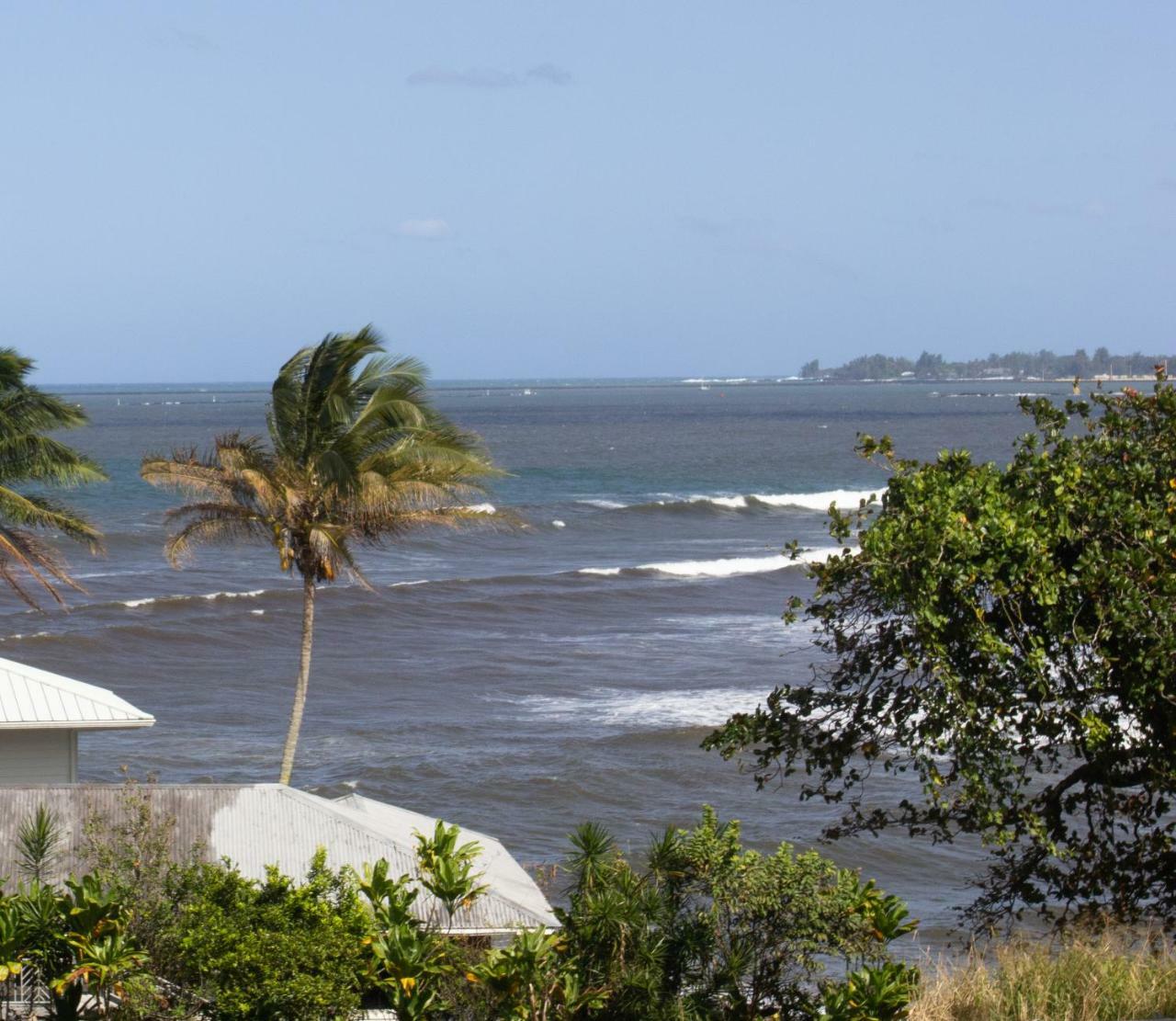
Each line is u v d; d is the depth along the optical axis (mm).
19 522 45750
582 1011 15133
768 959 15906
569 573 102438
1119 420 19844
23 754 29375
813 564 18672
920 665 18109
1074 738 17578
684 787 51625
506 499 160250
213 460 40781
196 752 56094
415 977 15547
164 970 16266
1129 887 20172
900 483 18422
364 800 28672
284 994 15508
